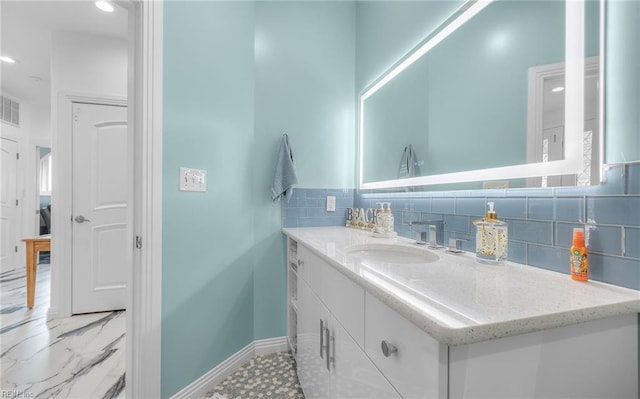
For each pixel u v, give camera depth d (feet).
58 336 6.81
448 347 1.61
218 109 5.20
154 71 4.00
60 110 7.88
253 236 6.17
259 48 6.28
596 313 1.83
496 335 1.58
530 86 2.98
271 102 6.34
